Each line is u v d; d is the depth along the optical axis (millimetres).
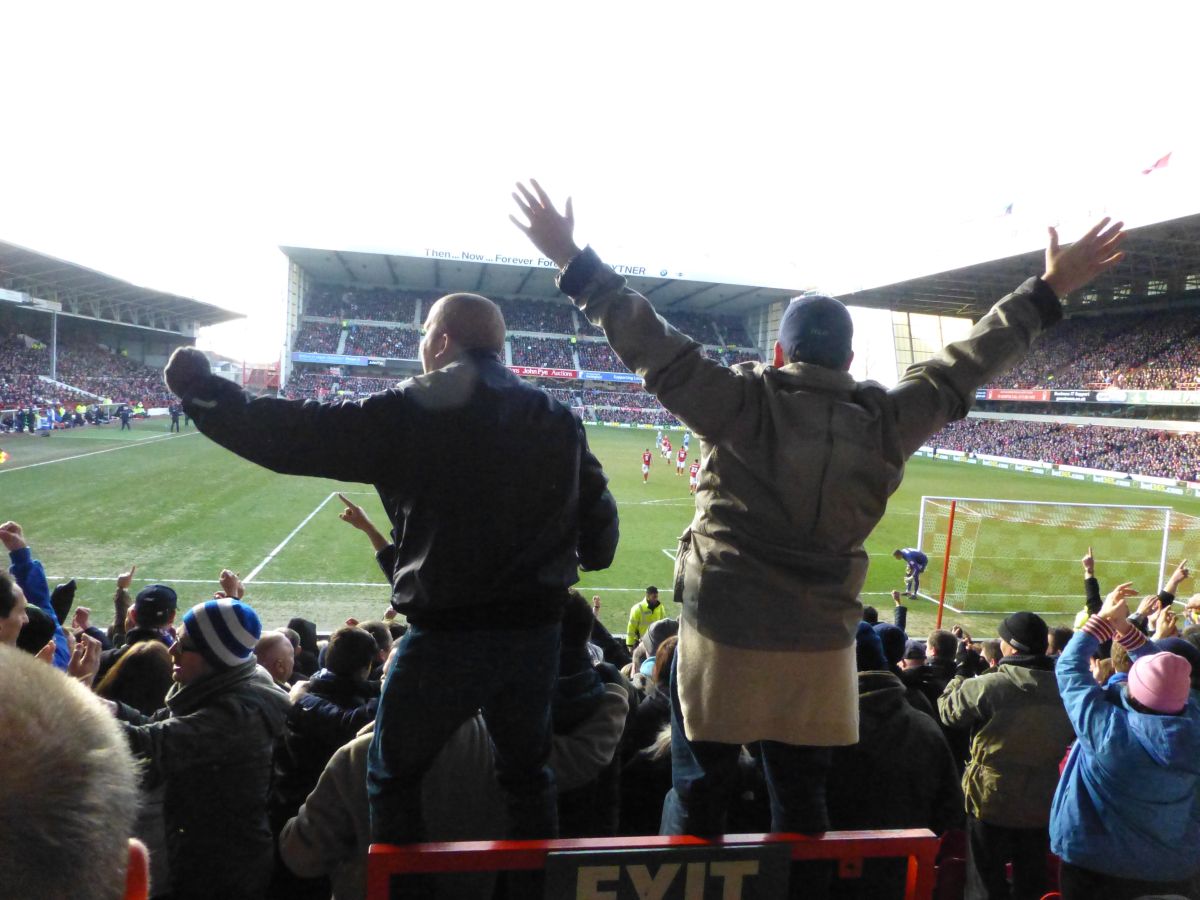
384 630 5199
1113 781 2652
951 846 3912
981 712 3512
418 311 63000
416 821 1716
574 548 1884
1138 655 3014
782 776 1779
